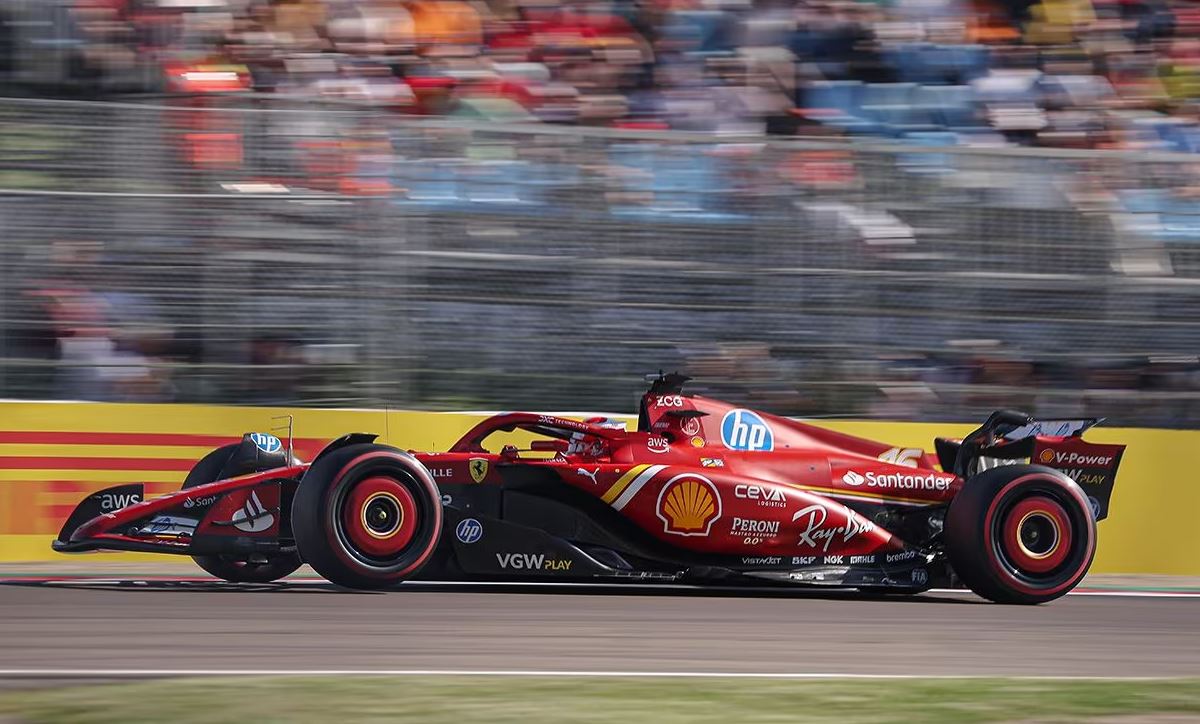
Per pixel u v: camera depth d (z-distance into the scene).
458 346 33.88
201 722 13.91
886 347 35.34
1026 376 35.88
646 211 34.56
